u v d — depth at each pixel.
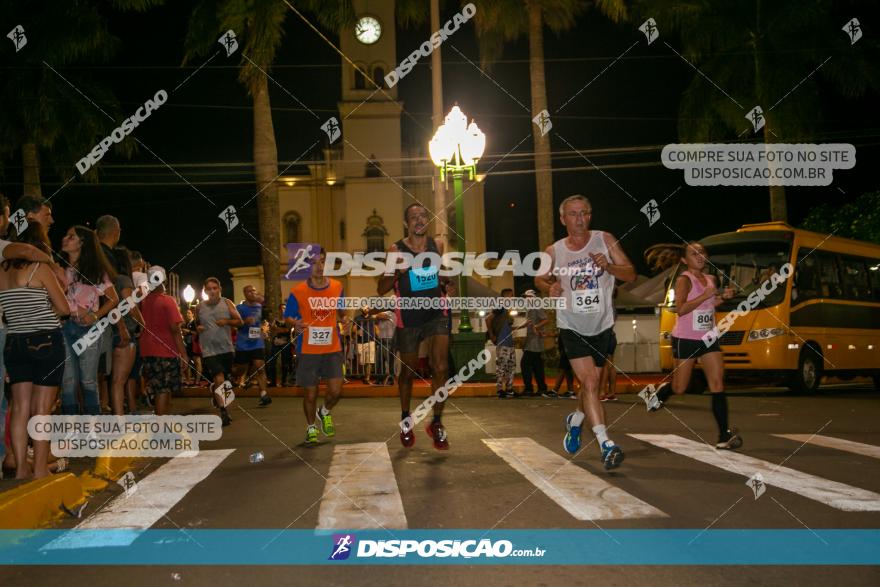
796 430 10.36
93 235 8.40
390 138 49.72
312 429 9.86
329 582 4.22
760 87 27.33
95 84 27.23
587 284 7.28
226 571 4.45
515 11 27.95
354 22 25.83
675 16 27.31
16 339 6.88
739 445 8.41
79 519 5.74
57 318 7.17
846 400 15.73
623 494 6.14
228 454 8.94
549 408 14.07
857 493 6.14
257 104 25.64
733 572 4.25
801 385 18.20
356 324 22.19
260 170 25.67
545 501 5.94
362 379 22.03
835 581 4.09
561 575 4.25
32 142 26.75
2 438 7.14
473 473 7.19
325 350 9.89
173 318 10.52
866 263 21.05
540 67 26.08
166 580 4.32
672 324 18.81
